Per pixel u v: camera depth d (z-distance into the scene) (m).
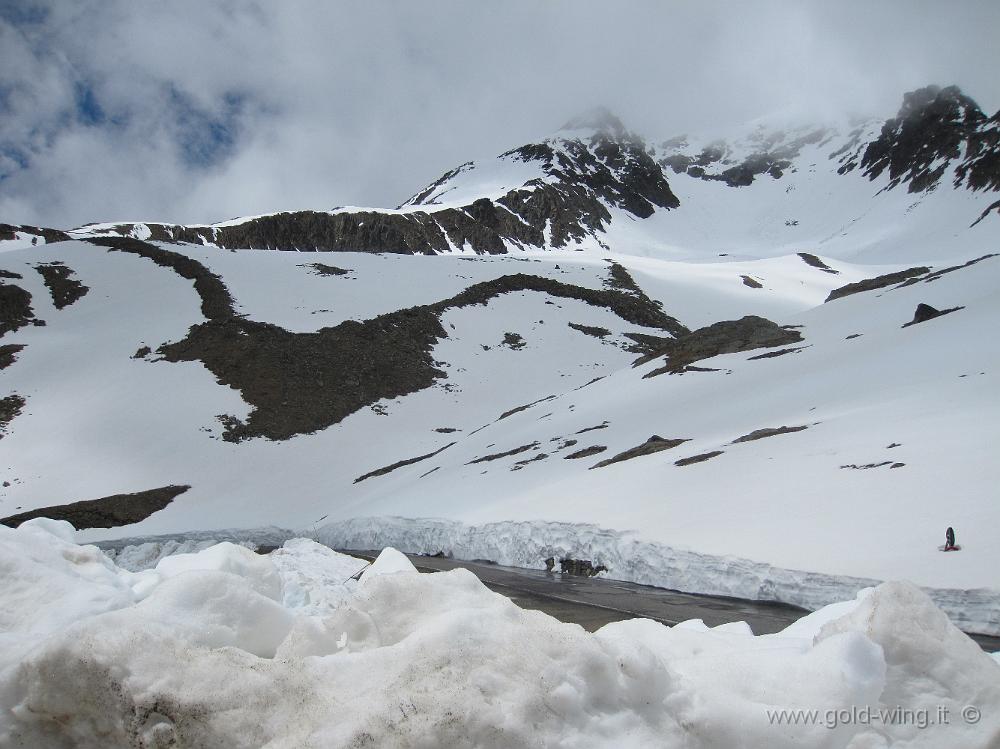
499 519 26.53
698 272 106.88
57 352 64.19
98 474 49.28
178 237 129.12
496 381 69.00
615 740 3.24
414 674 3.30
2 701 3.21
